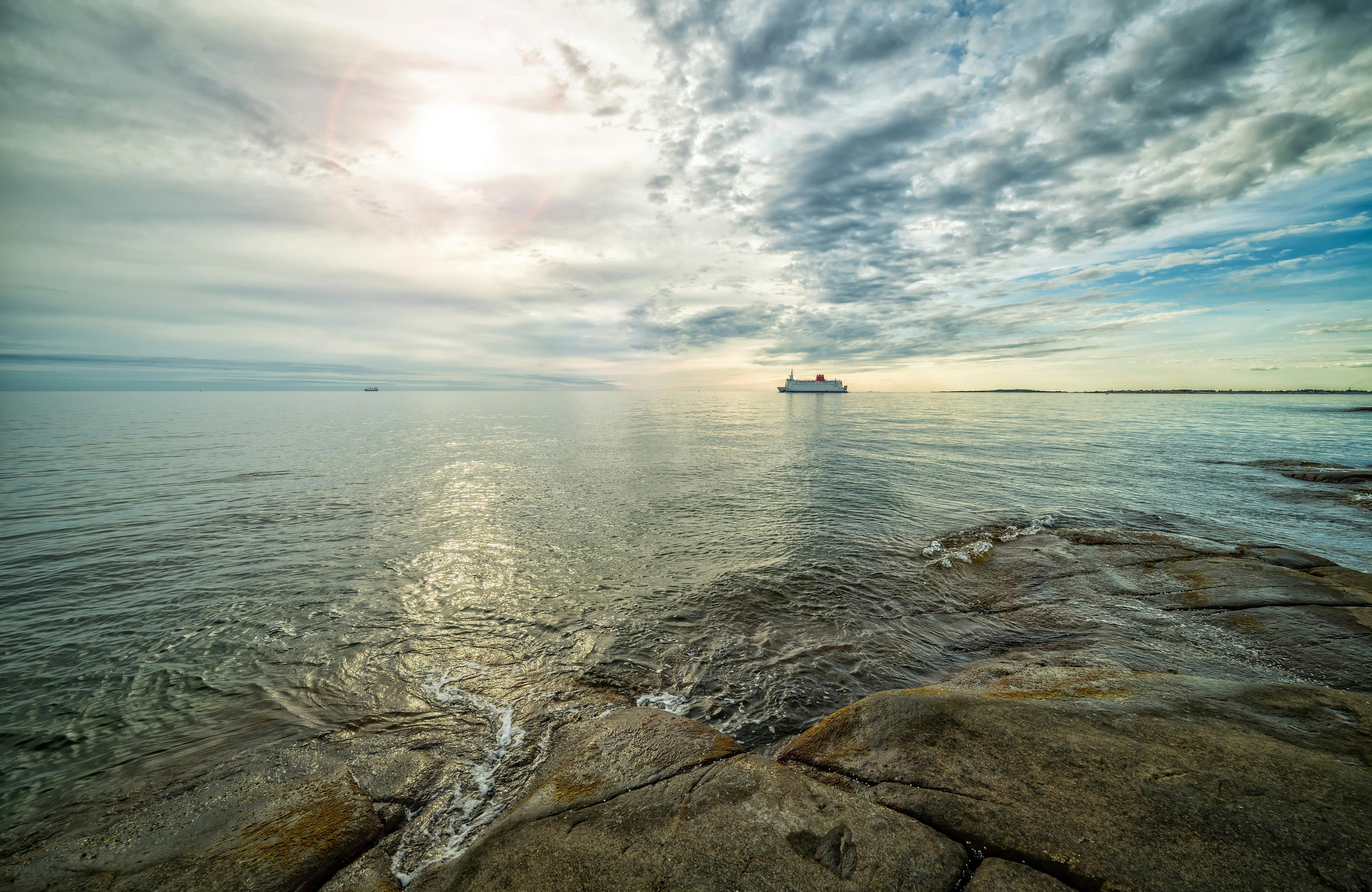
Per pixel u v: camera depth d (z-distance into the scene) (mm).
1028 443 36938
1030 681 6363
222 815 4582
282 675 7691
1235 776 3764
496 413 76062
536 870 3535
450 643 8672
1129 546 12625
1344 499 18750
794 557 12711
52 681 7496
